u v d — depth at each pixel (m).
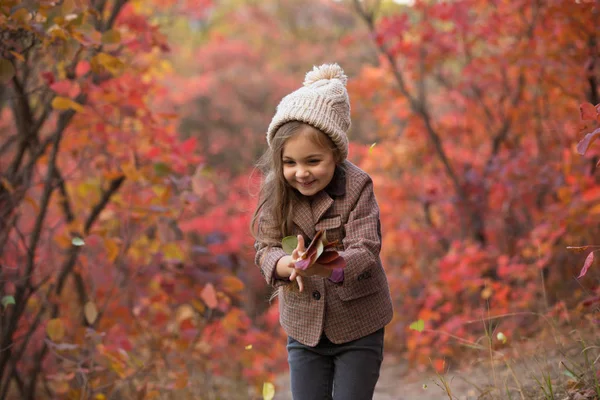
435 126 9.19
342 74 2.97
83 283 5.90
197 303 5.39
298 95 2.74
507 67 7.45
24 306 4.80
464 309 7.32
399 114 9.30
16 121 5.18
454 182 8.24
